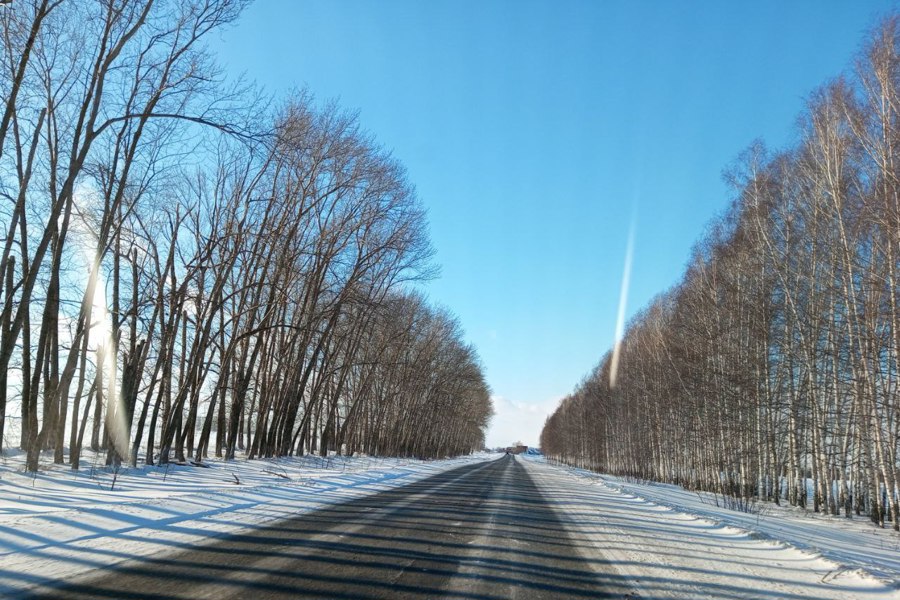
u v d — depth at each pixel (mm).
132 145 17516
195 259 22844
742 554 9727
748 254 28047
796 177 25453
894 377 20062
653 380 46906
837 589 7254
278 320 31156
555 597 6434
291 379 33500
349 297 31359
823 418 24688
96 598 5352
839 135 21391
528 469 53438
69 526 8406
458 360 65625
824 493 24094
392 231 33781
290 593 5887
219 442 30859
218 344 28938
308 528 9883
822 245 24406
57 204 14992
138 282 24547
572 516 14336
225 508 11586
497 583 6871
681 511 16906
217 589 5863
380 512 12664
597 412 71188
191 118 15203
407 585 6527
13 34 14656
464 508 14539
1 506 9789
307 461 32688
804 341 24922
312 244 27969
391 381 53469
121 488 13914
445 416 81500
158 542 7836
